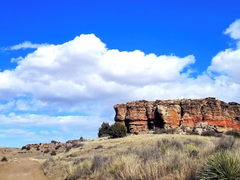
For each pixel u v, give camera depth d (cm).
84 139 10744
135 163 1448
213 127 7519
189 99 8600
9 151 9769
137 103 9350
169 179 1096
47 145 10831
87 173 1908
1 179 2455
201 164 1002
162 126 8231
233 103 8556
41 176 2673
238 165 884
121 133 7144
